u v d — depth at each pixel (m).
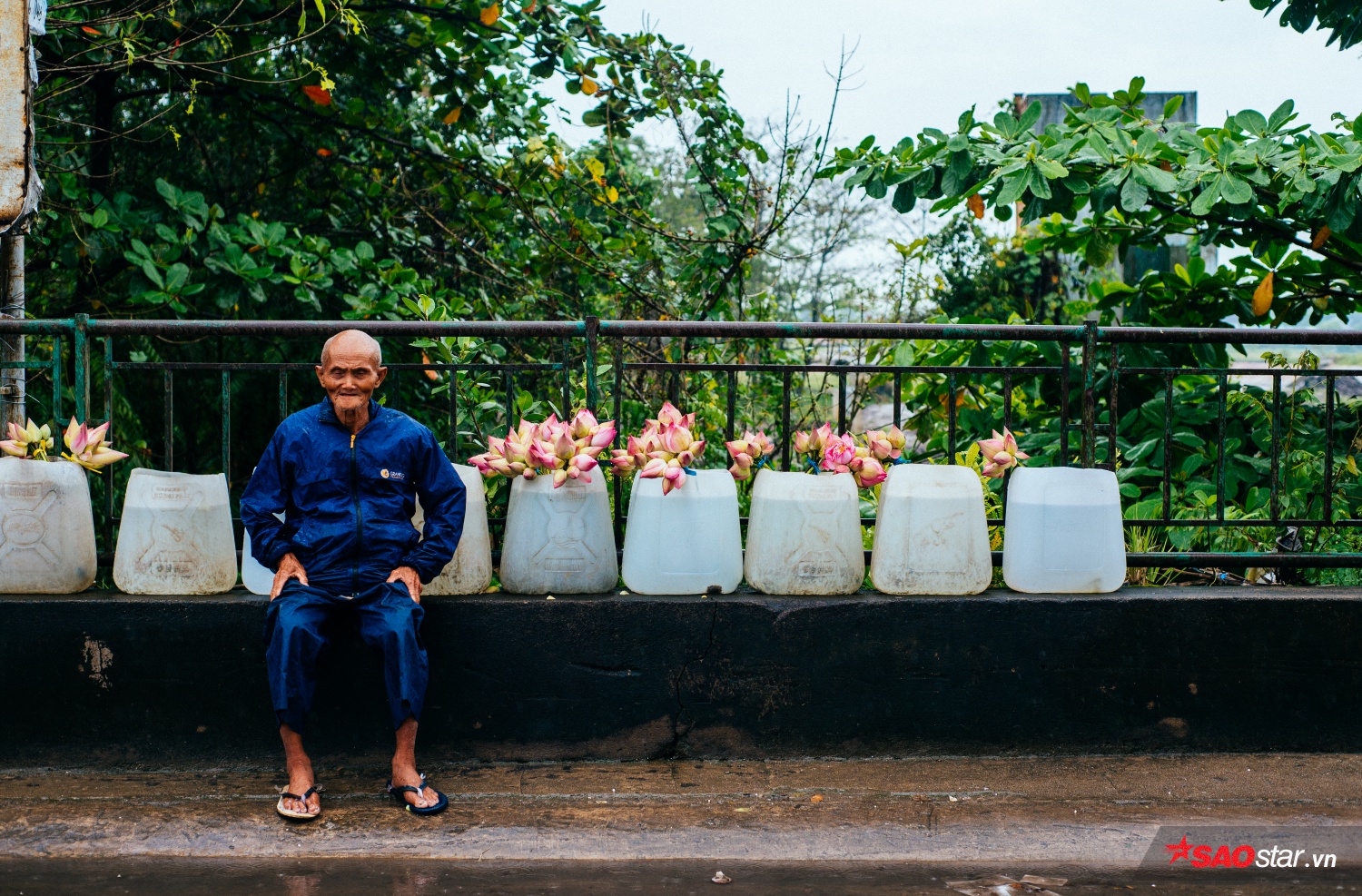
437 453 2.97
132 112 5.66
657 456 3.18
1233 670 3.24
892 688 3.19
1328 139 4.21
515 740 3.15
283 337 3.34
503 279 6.11
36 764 3.09
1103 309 5.27
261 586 3.17
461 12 5.41
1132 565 3.46
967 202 4.56
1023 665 3.20
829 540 3.19
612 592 3.29
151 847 2.61
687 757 3.18
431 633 3.12
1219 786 3.03
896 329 3.41
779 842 2.67
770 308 6.31
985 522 3.27
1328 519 3.50
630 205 6.11
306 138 5.86
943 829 2.75
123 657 3.08
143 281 4.67
